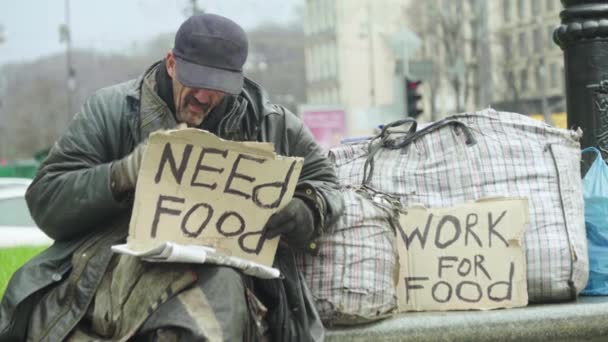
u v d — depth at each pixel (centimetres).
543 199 509
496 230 500
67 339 393
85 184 392
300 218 416
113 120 421
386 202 489
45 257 410
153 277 373
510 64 7031
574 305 498
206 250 375
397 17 7981
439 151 523
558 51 6862
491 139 519
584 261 511
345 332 459
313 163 460
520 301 496
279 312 415
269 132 446
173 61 408
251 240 407
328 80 8712
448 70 6738
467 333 475
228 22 403
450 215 505
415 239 504
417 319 473
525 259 502
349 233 464
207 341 359
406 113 2256
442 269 502
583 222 522
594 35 614
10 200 1409
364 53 8325
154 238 384
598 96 616
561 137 527
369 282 461
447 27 6719
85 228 407
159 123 415
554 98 6850
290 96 10700
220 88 394
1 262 830
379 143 530
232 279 375
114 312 381
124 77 10100
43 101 13325
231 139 432
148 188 382
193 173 390
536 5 6900
